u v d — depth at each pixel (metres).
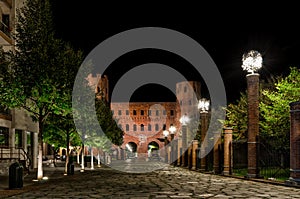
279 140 25.52
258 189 16.42
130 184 20.22
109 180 23.42
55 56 22.42
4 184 20.42
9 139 33.88
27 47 22.19
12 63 22.73
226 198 13.52
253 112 21.83
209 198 13.57
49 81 21.55
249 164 21.98
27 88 21.84
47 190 16.91
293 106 17.23
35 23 22.27
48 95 21.66
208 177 25.69
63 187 18.41
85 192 16.00
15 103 22.14
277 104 25.28
